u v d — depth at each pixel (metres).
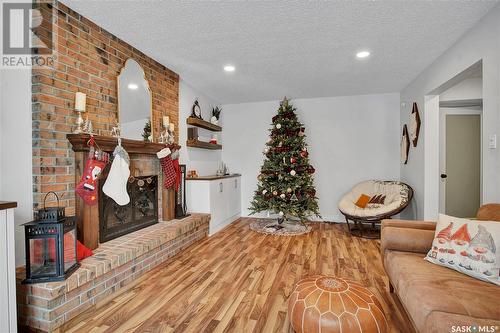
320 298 1.41
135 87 2.86
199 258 2.89
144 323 1.72
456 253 1.59
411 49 2.79
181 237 3.14
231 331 1.63
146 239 2.59
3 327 1.45
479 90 3.73
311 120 4.94
